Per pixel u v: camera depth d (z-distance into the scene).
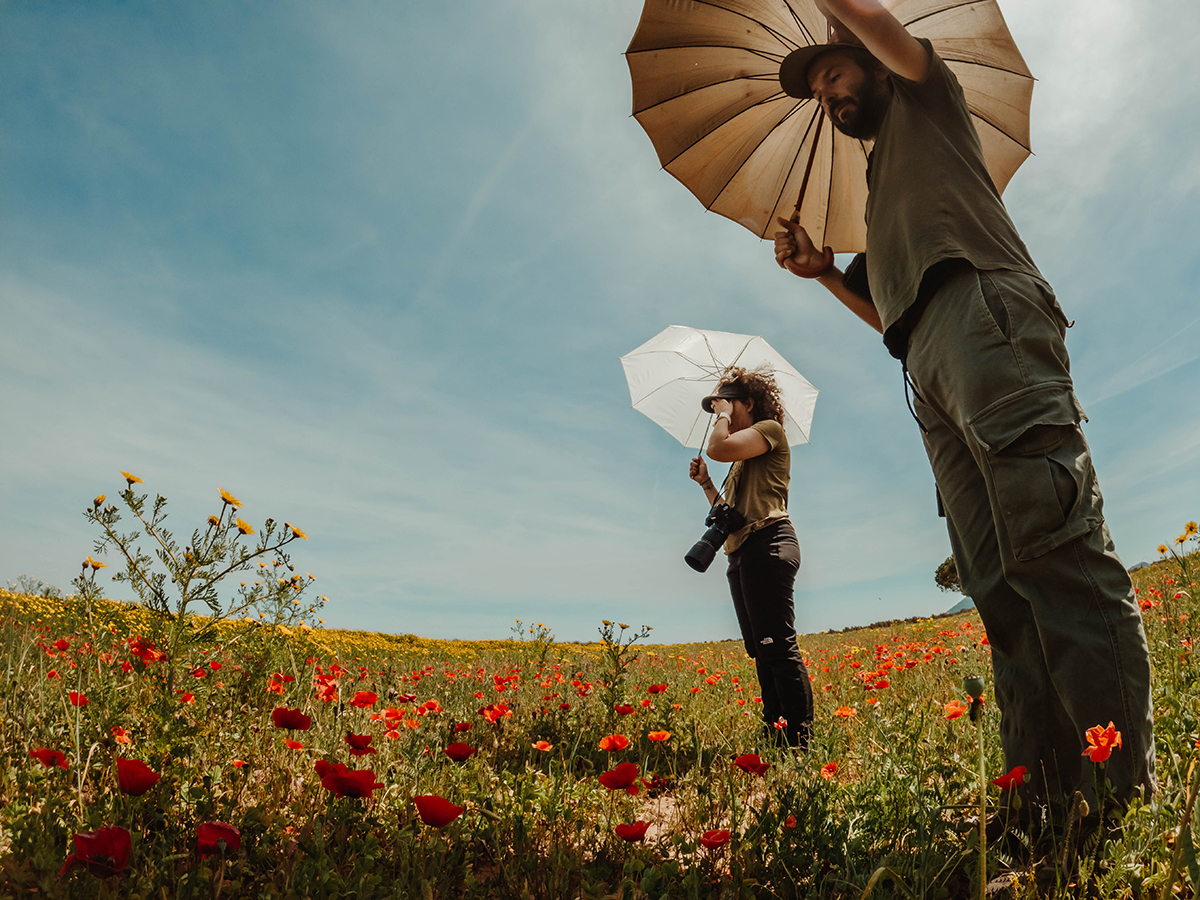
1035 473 1.48
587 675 5.56
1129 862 1.23
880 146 2.04
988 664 4.17
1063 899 1.21
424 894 1.32
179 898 1.28
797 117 2.88
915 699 3.61
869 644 10.62
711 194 3.12
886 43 1.81
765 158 3.01
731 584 3.55
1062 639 1.42
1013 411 1.52
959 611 16.56
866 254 2.09
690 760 2.92
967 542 1.74
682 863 1.56
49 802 1.61
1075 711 1.41
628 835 1.47
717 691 5.11
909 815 1.61
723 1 2.56
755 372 3.67
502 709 2.93
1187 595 3.72
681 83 2.85
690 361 4.49
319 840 1.45
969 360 1.61
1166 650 2.91
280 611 2.83
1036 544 1.44
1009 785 1.33
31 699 2.52
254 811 1.64
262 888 1.37
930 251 1.73
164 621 2.15
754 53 2.69
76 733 1.90
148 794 1.63
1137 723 1.37
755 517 3.27
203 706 2.19
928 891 1.32
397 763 2.29
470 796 1.94
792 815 1.71
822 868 1.53
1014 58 2.60
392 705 3.37
